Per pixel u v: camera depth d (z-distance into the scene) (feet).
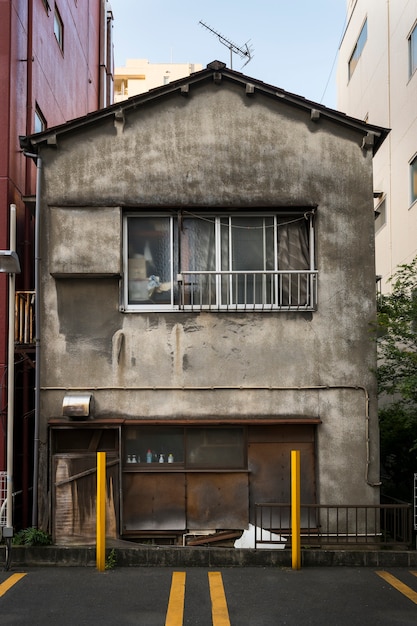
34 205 34.60
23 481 33.71
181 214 33.09
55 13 46.75
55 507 30.66
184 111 33.45
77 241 32.17
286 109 33.63
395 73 59.06
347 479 31.96
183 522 31.53
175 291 33.12
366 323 32.91
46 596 24.86
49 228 32.48
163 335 32.53
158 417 32.04
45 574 28.07
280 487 31.94
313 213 33.22
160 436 32.32
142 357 32.40
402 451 38.09
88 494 30.83
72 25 53.47
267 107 33.60
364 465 32.12
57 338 32.35
